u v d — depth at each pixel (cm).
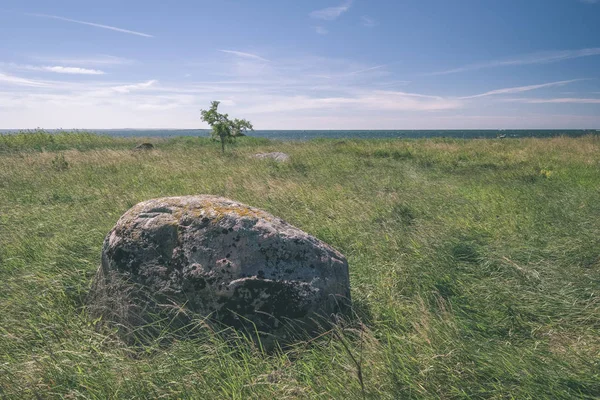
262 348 323
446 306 394
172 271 347
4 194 916
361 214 697
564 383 264
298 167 1359
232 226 354
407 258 498
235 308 336
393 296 416
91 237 573
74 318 368
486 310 390
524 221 665
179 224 362
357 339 339
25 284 432
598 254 504
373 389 261
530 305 391
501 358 291
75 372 277
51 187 1005
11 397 258
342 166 1397
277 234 357
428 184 1060
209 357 300
